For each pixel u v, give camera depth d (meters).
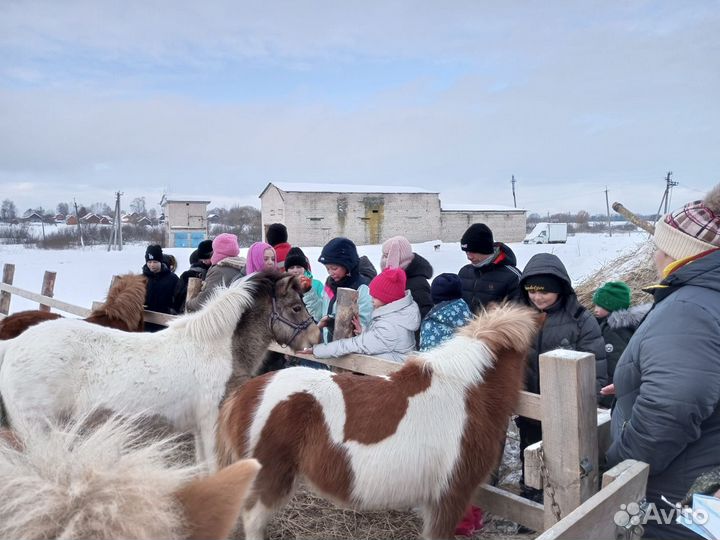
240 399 2.60
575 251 20.00
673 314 1.63
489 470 2.33
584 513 1.35
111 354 3.14
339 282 4.48
